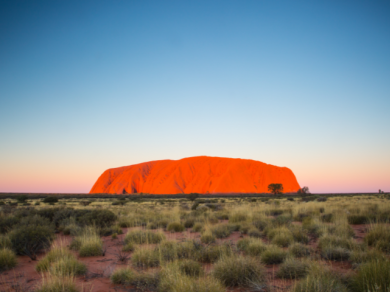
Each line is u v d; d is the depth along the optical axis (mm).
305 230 11188
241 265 5840
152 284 5547
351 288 4848
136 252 7762
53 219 15664
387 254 7125
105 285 5789
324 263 6527
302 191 103188
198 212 20859
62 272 6168
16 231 9406
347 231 10242
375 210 17297
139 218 18234
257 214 16844
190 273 5992
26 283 5891
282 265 6168
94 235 10531
